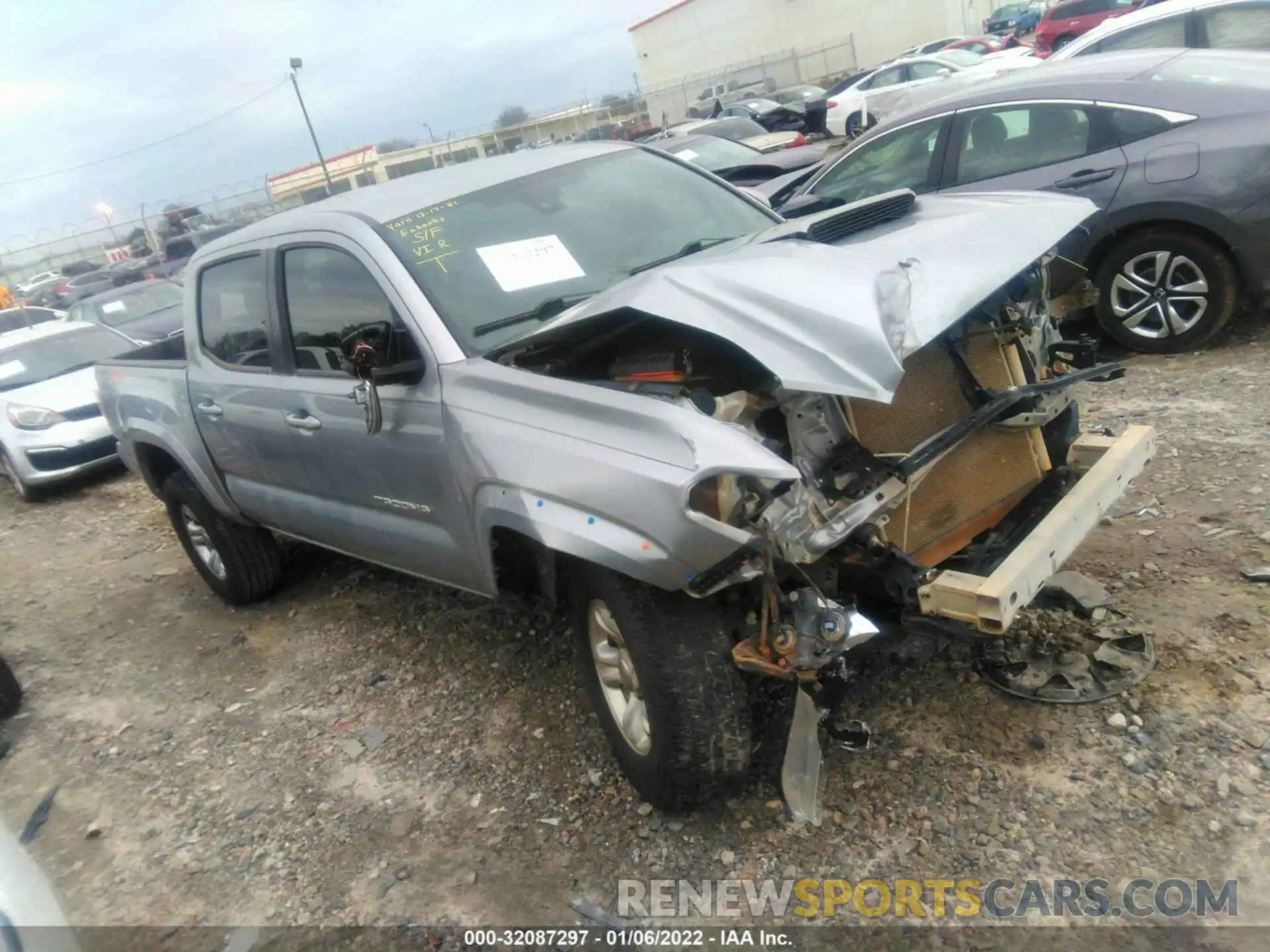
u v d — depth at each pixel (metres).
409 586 5.25
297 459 4.19
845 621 2.51
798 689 2.67
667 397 2.73
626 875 2.89
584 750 3.51
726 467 2.42
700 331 2.77
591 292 3.52
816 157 11.86
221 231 26.75
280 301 4.09
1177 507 4.09
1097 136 5.70
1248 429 4.63
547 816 3.22
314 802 3.60
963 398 2.95
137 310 13.16
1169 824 2.63
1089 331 6.38
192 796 3.81
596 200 3.93
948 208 3.49
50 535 7.97
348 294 3.71
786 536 2.47
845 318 2.42
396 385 3.41
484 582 3.41
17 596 6.63
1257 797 2.64
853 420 2.71
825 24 36.94
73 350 10.20
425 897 2.99
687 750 2.74
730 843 2.92
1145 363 5.79
